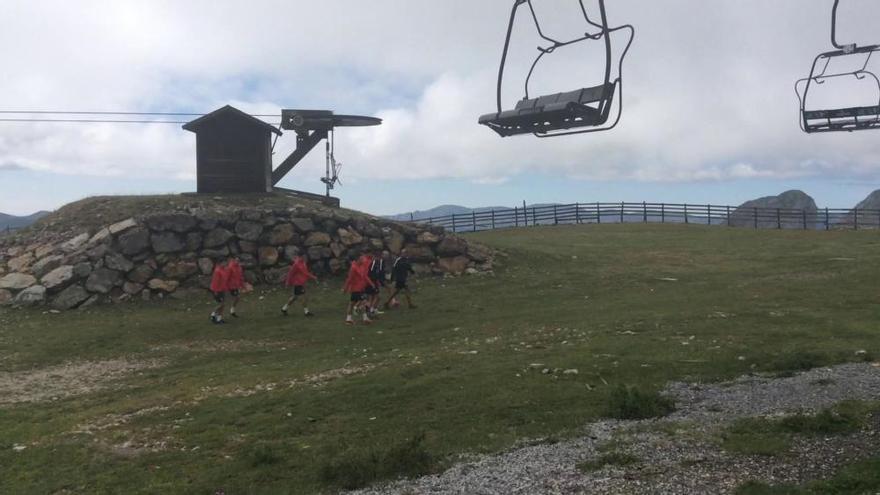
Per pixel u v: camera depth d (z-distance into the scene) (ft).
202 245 81.92
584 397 32.19
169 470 26.32
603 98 26.32
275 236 85.61
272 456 26.48
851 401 28.58
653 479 21.68
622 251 102.32
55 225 86.02
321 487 23.59
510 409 31.04
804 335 43.32
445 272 88.63
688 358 38.42
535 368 37.88
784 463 22.36
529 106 29.14
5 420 35.91
